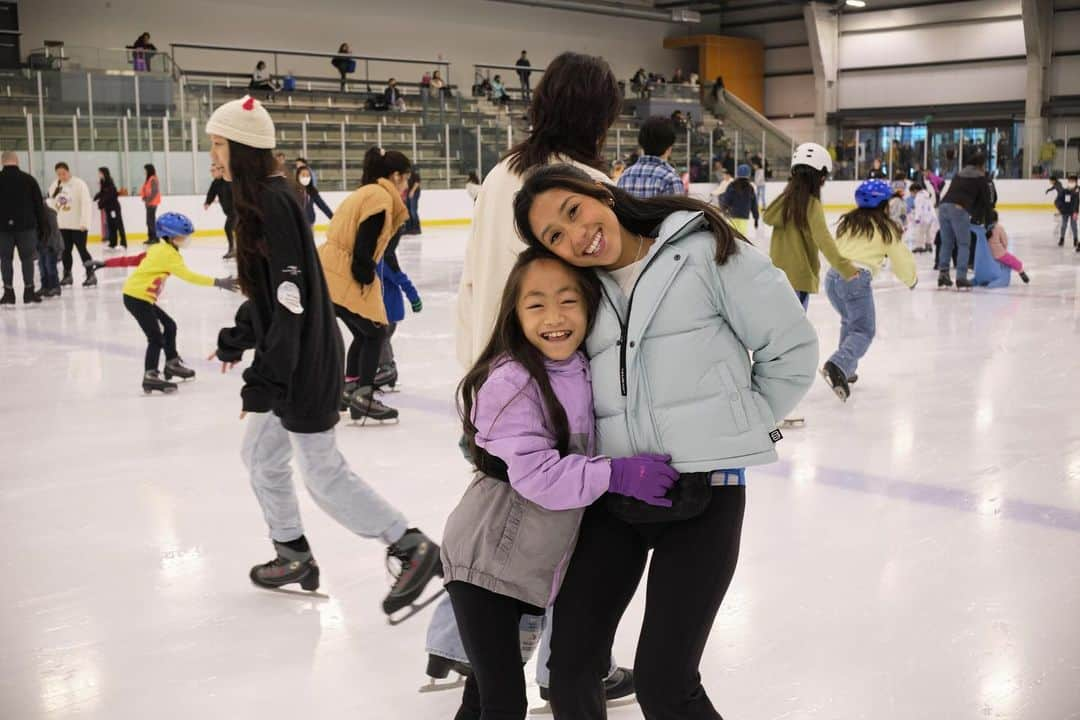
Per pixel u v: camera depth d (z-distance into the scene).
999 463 4.85
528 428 1.98
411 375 7.17
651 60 37.22
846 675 2.76
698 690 1.95
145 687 2.77
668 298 1.94
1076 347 7.93
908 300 10.80
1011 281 12.44
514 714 2.03
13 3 24.03
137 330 9.24
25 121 18.56
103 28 26.02
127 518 4.20
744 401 1.95
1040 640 2.95
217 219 20.88
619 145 30.69
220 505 4.37
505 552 2.02
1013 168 28.23
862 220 5.91
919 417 5.80
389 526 3.08
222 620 3.21
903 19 33.91
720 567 1.94
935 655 2.87
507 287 2.01
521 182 2.38
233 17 27.98
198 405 6.33
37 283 12.93
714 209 2.00
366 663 2.91
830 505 4.24
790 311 1.95
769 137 31.72
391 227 5.52
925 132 33.56
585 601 1.99
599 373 2.01
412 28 31.31
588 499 1.92
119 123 19.48
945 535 3.86
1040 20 30.38
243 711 2.63
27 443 5.43
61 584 3.50
